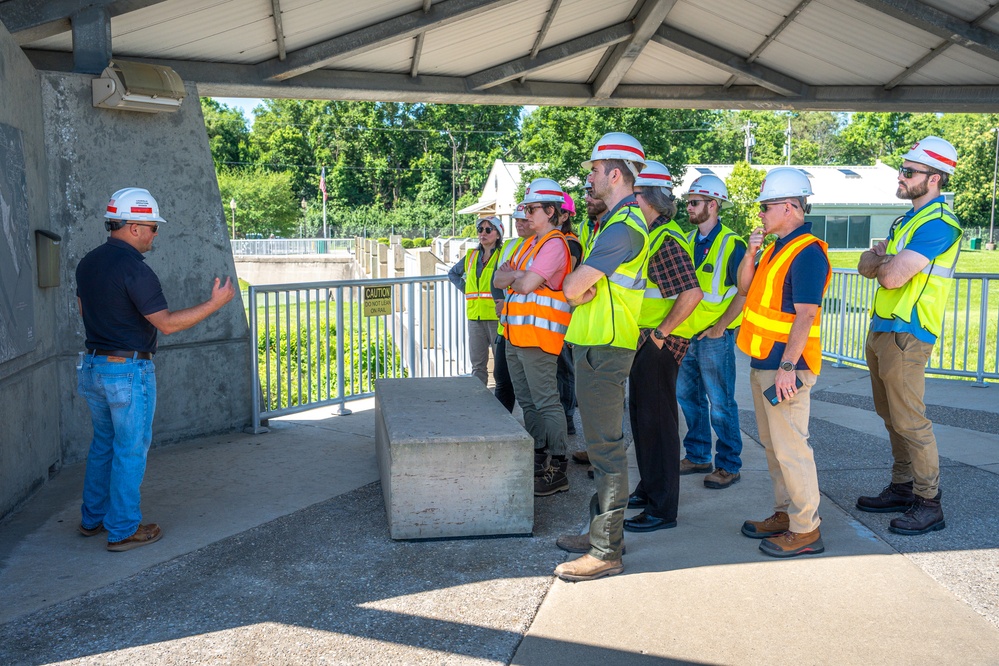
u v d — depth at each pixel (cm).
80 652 326
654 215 443
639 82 1083
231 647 328
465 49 879
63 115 575
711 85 1088
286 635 338
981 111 1032
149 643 332
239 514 486
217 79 796
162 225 633
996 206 7075
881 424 706
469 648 326
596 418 381
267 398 701
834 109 1073
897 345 432
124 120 608
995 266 4191
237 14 675
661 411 450
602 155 380
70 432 591
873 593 369
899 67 936
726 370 525
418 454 435
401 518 438
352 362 778
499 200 5319
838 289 1062
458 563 411
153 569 407
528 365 512
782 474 428
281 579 393
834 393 858
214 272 669
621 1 859
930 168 427
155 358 634
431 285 953
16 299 479
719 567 400
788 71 1000
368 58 859
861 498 482
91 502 449
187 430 659
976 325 1573
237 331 685
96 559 420
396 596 373
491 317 720
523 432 448
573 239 516
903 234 433
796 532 413
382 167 9688
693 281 431
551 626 343
